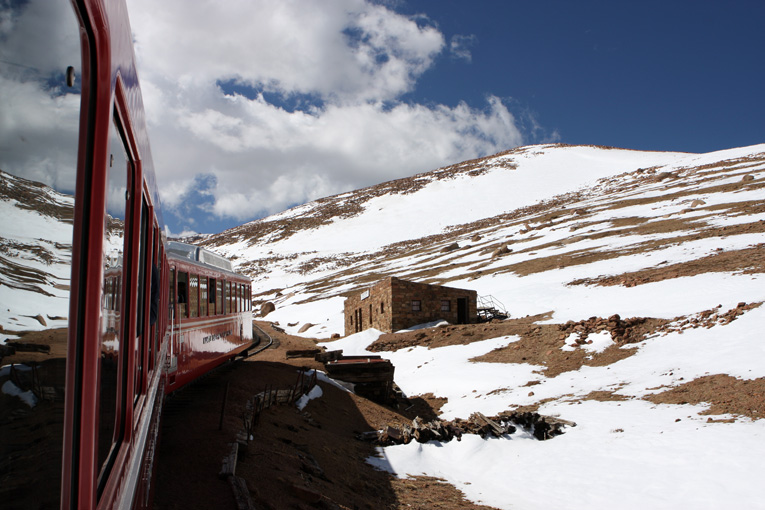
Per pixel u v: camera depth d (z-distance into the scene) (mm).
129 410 3635
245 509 7570
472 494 12906
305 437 13953
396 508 11180
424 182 189875
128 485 3189
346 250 134250
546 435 16781
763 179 77438
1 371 1449
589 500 12156
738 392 16891
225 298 19688
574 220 82125
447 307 40156
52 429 1833
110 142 2404
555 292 42781
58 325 1877
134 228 3953
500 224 116375
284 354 31812
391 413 21453
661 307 30438
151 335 6277
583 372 23266
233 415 12766
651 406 17766
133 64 3471
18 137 1525
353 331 47688
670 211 70250
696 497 11344
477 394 23406
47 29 1692
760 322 23094
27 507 1629
